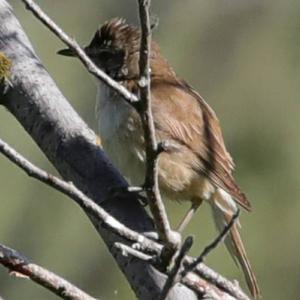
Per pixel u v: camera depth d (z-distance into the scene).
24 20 16.67
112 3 16.38
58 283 6.45
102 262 15.00
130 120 9.52
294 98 15.34
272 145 15.12
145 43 6.19
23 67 8.69
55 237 15.20
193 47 15.82
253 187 15.07
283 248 15.09
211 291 7.07
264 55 15.68
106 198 8.09
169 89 10.36
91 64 6.30
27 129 8.60
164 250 6.46
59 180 6.30
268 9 15.95
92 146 8.38
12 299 14.90
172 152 10.02
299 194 15.10
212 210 10.50
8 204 15.40
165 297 6.23
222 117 15.29
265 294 15.09
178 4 16.09
